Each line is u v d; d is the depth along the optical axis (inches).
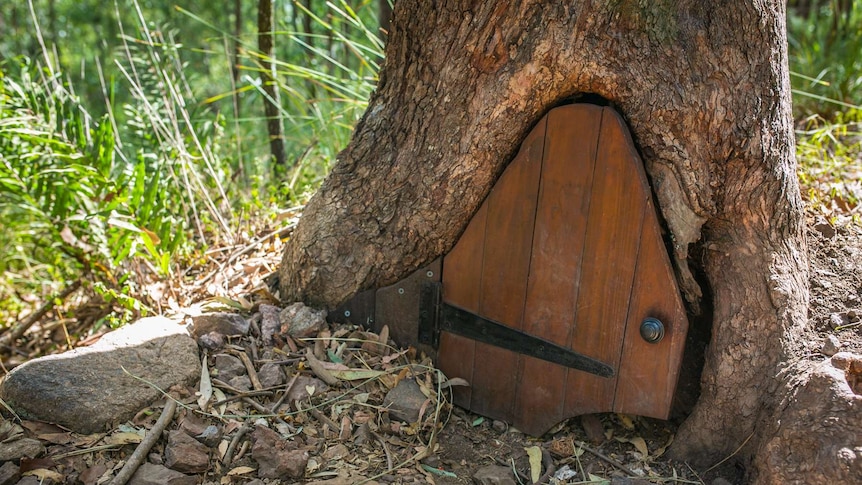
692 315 106.2
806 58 201.2
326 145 179.3
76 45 370.0
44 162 149.1
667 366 98.2
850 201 127.4
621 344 100.6
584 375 104.0
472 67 99.3
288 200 164.6
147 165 160.9
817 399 87.6
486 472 98.9
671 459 103.0
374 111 112.0
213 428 97.0
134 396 98.8
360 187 112.7
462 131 102.4
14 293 189.6
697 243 102.1
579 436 109.6
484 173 104.1
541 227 102.5
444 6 99.1
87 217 132.3
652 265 96.5
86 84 322.7
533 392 108.1
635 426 110.1
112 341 104.8
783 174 96.7
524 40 95.3
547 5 93.4
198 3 359.3
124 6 353.7
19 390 96.9
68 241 158.4
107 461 92.7
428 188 107.0
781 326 96.5
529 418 109.1
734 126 92.7
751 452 96.0
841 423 84.5
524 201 102.7
